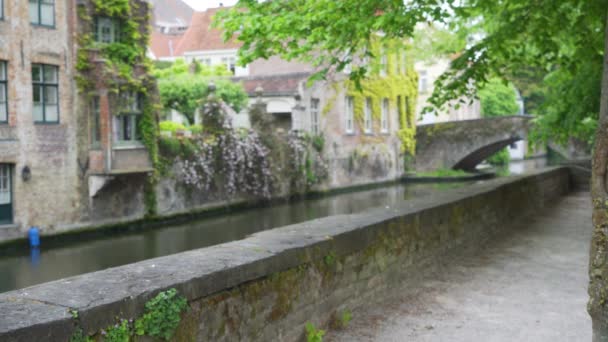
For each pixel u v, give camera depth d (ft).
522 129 152.46
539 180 51.21
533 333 18.33
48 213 74.02
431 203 27.30
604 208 11.00
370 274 20.27
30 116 72.23
